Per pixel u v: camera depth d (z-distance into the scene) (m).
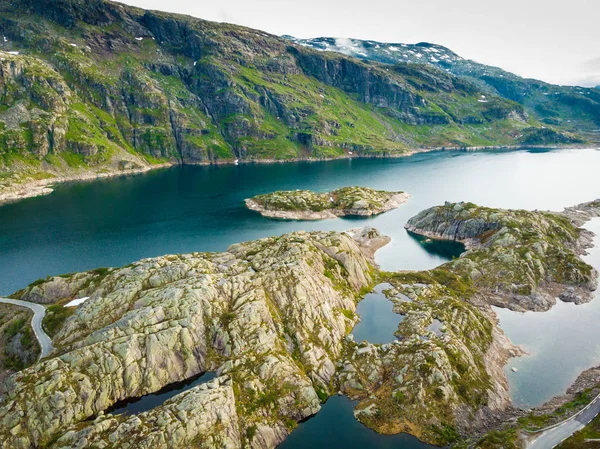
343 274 117.19
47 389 69.25
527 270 125.56
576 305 115.75
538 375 85.69
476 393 76.88
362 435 69.75
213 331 86.06
